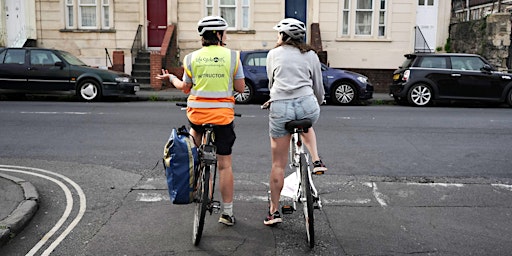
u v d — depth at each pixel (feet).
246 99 51.52
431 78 51.08
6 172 23.41
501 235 16.51
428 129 35.78
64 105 47.32
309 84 16.10
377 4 65.98
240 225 17.24
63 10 66.95
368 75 66.95
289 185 20.86
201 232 15.20
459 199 20.12
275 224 17.20
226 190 16.90
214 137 16.37
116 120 38.32
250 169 24.52
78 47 67.46
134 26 67.10
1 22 67.26
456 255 14.98
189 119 16.38
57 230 16.69
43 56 51.37
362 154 27.78
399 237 16.33
